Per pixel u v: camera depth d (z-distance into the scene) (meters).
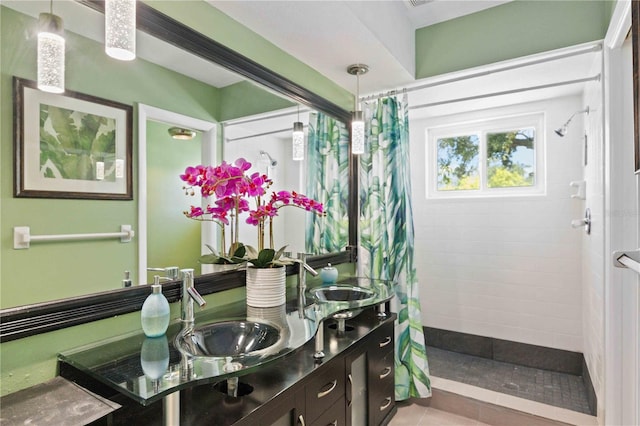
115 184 1.20
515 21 2.00
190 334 1.24
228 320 1.41
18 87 0.96
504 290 2.86
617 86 1.72
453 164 3.14
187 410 1.05
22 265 0.97
